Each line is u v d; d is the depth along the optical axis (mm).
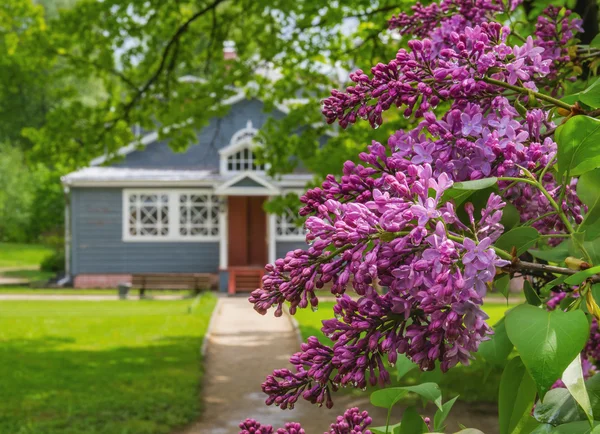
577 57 1951
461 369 9094
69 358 11406
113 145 12023
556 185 1523
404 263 1159
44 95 37250
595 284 1245
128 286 23656
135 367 10688
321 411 8172
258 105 26625
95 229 25688
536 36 2055
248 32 11484
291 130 11125
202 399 9039
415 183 1131
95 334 14266
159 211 25766
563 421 1186
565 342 987
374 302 1201
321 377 1241
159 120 11719
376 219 1148
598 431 1034
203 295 24219
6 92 12445
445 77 1320
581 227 1288
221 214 25125
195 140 11688
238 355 12242
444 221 1145
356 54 9586
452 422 7188
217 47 11773
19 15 11602
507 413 1238
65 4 45281
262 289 1193
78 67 11961
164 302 21984
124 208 25656
